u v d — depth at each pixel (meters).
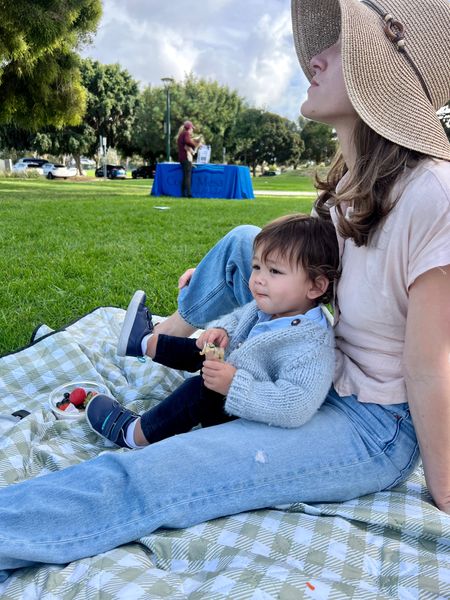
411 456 1.46
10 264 4.55
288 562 1.28
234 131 48.62
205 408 1.67
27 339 2.90
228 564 1.27
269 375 1.55
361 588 1.19
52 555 1.25
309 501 1.43
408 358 1.29
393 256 1.28
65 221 7.45
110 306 3.32
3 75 15.99
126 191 16.27
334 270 1.56
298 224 1.60
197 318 2.23
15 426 1.88
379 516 1.38
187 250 5.48
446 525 1.33
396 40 1.28
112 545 1.29
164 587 1.18
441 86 1.33
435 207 1.20
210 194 13.70
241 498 1.36
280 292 1.60
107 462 1.37
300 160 55.50
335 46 1.39
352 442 1.43
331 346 1.50
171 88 42.94
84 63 39.50
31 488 1.32
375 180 1.28
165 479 1.32
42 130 37.78
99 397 1.88
